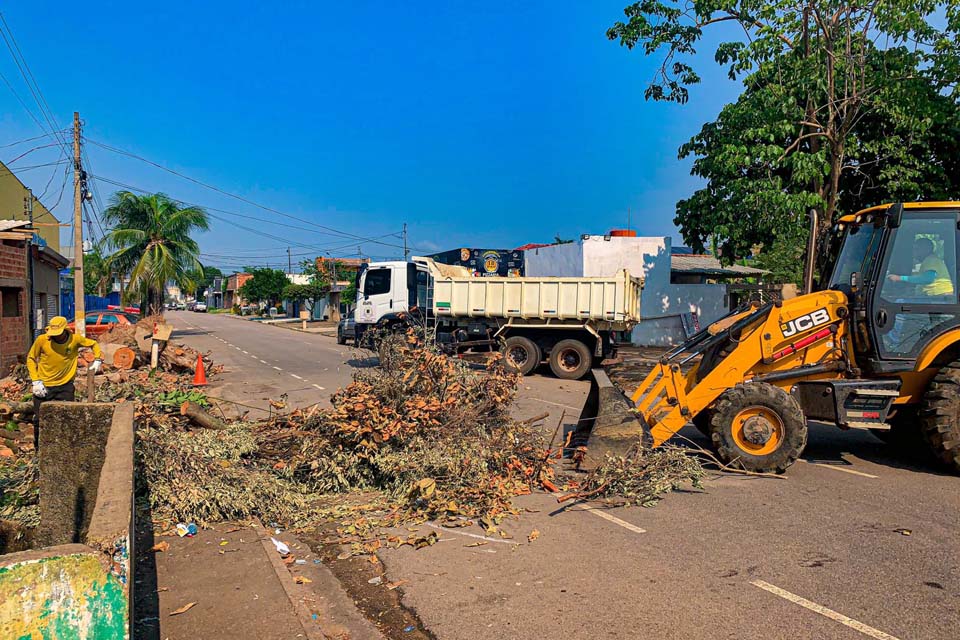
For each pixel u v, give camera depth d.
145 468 5.85
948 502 6.14
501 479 6.53
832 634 3.67
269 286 71.31
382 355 8.10
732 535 5.30
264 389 14.35
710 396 7.47
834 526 5.48
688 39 15.30
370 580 4.57
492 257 29.31
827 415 7.22
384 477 6.76
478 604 4.14
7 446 7.91
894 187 14.73
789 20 14.55
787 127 14.20
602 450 7.00
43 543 5.51
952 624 3.77
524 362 16.08
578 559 4.84
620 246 25.14
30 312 16.42
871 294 7.22
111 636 2.30
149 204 36.66
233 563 4.72
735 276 29.06
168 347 16.52
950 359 7.21
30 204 25.27
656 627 3.79
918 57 14.52
